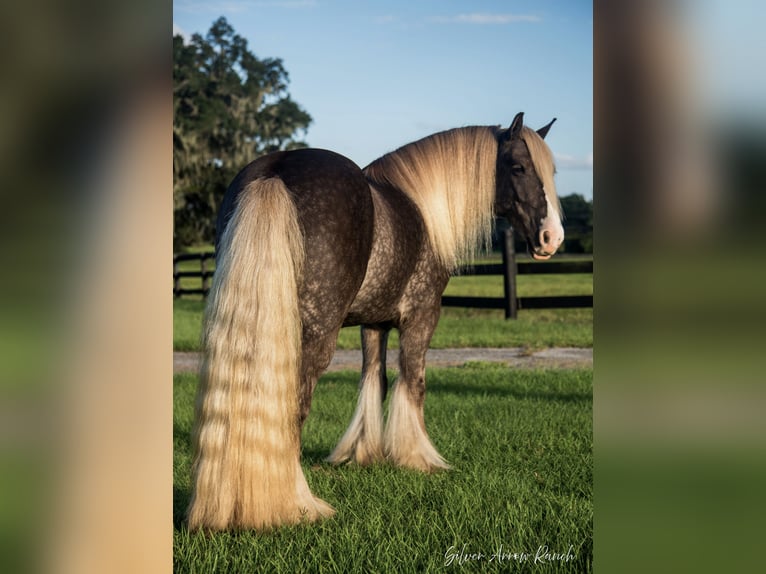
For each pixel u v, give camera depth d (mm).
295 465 2986
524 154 4223
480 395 6426
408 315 4012
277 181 2928
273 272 2785
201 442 2812
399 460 4152
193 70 28719
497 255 23359
